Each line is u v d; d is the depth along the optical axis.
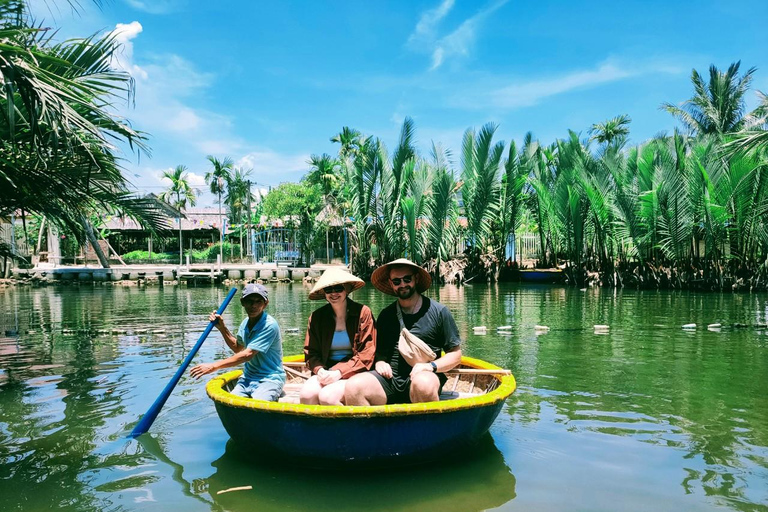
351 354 4.38
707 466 3.71
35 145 5.61
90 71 6.32
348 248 34.78
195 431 4.45
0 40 4.86
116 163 6.89
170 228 9.09
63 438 4.28
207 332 4.79
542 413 4.88
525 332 9.66
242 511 3.10
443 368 4.10
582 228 23.44
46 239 31.75
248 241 36.59
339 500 3.23
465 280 24.86
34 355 7.62
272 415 3.53
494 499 3.23
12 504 3.18
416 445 3.59
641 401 5.25
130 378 6.24
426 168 25.81
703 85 29.80
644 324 10.64
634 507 3.12
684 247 19.78
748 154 17.30
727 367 6.70
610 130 36.88
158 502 3.21
